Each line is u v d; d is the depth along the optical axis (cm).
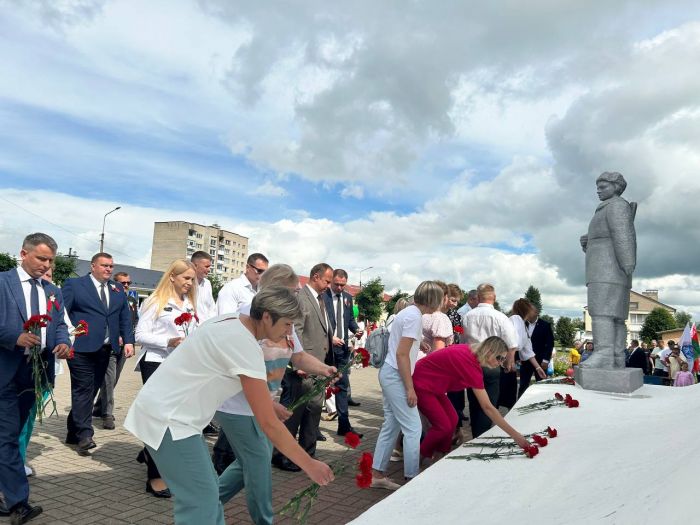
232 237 11956
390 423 482
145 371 482
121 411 802
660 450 321
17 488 379
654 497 213
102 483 469
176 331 484
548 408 562
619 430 448
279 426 250
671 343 1806
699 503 180
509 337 630
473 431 616
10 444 384
